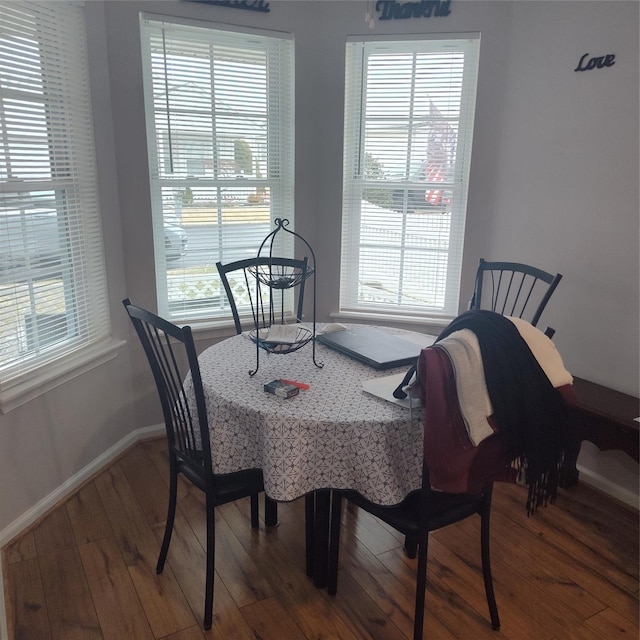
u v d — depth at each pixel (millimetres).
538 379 1480
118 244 2646
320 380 1812
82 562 2010
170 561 2020
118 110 2523
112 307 2656
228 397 1661
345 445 1557
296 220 3047
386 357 1943
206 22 2617
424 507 1521
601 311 2480
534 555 2094
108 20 2428
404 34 2812
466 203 2967
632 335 2365
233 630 1723
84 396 2496
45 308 2289
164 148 2715
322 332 2270
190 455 1820
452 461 1442
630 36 2248
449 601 1855
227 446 1677
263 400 1645
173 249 2844
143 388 2879
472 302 2686
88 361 2469
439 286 3150
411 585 1932
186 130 2736
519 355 1475
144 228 2689
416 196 3053
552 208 2646
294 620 1767
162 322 1560
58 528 2199
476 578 1967
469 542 2162
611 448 2178
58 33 2219
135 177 2621
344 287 3256
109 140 2525
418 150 2994
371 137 3020
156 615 1775
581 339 2586
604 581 1965
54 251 2311
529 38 2658
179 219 2822
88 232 2480
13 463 2117
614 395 2385
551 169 2625
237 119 2838
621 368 2426
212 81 2736
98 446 2621
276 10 2746
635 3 2217
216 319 2988
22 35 2066
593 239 2480
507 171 2855
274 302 3123
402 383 1621
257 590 1891
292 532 2209
